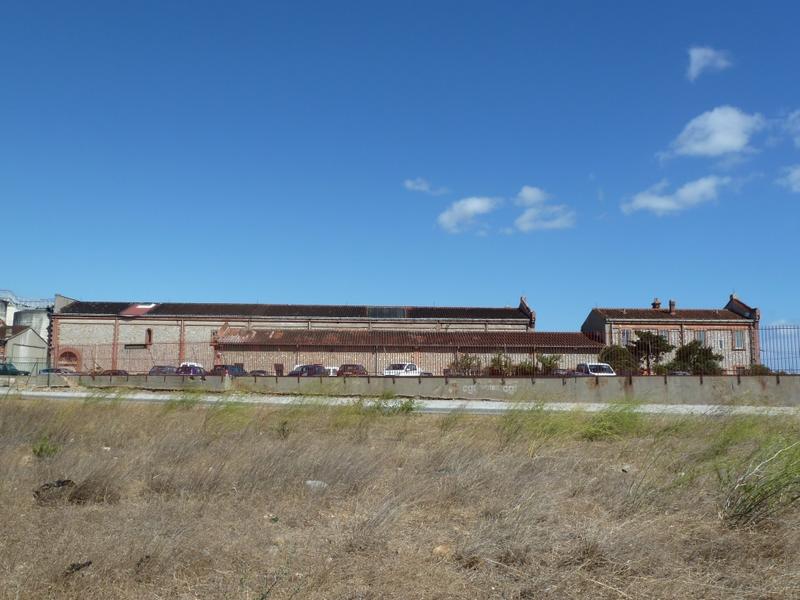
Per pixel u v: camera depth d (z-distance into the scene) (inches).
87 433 485.1
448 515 262.8
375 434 522.3
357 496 295.6
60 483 291.7
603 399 921.5
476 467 317.1
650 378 907.4
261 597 176.9
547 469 325.7
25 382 1256.8
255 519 257.8
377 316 2336.4
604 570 199.5
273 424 533.0
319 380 1058.7
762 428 433.4
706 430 449.7
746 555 213.3
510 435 440.5
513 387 973.2
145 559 202.7
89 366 1959.9
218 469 321.1
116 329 2242.9
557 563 204.2
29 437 469.7
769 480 249.0
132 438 472.7
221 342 1759.4
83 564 196.7
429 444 442.0
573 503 276.2
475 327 2322.8
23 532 235.0
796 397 853.8
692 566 205.0
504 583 192.9
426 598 183.9
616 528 226.7
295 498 288.7
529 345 1572.3
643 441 441.4
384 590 187.0
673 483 284.7
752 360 1011.9
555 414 486.9
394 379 1024.9
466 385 997.8
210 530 237.6
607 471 335.0
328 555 214.8
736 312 2299.5
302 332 1856.5
